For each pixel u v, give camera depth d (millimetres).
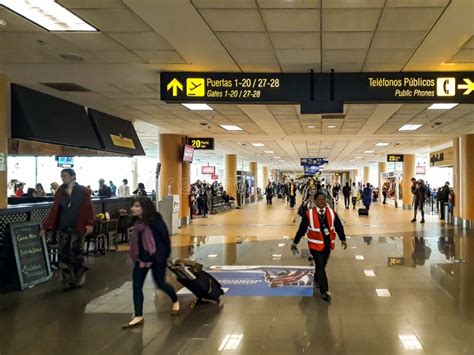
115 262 9742
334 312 5855
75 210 7352
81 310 6074
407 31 5965
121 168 34781
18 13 5465
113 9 5309
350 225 17812
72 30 6051
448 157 22422
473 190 16875
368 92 7715
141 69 7984
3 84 8148
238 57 7219
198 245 12414
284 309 6016
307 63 7488
